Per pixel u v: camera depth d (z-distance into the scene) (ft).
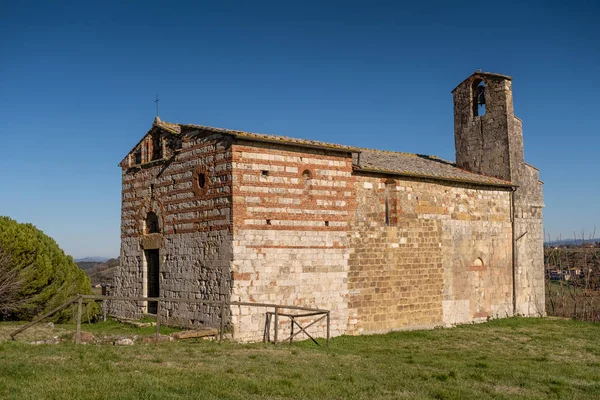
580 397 47.98
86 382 41.65
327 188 81.25
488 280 101.96
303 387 44.57
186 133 82.17
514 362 65.26
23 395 37.50
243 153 74.33
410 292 89.97
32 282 94.32
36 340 62.39
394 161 97.76
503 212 106.01
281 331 75.82
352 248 83.51
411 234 90.84
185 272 80.02
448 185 96.94
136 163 93.56
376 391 45.50
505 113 109.29
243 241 73.41
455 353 70.49
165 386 41.83
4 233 93.04
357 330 83.46
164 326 81.41
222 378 45.32
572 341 84.12
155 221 88.63
